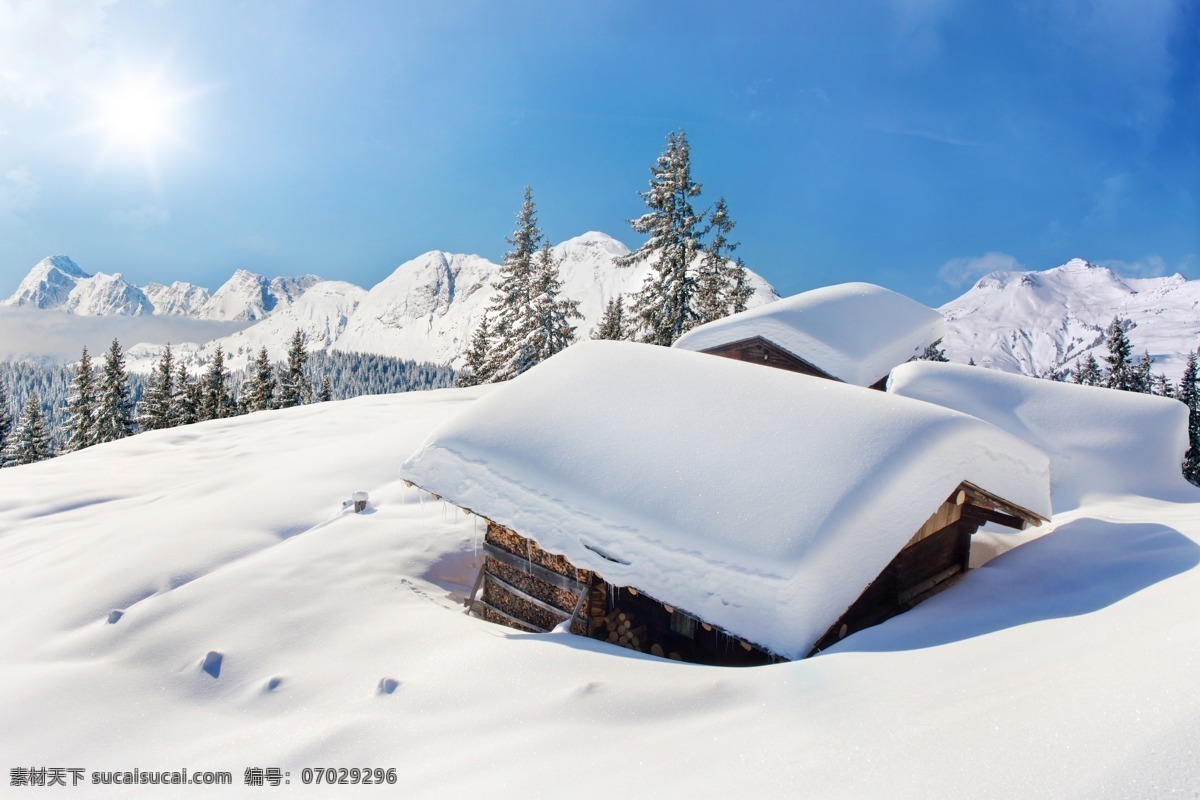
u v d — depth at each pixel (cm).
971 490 610
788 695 373
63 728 500
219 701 537
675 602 516
